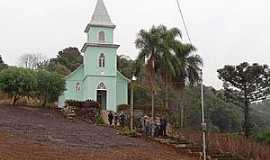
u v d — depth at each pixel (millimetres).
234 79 69438
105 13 62469
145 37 53375
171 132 35031
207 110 80562
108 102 59625
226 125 83000
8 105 48594
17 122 34250
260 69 68188
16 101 50562
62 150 22531
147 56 53094
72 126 35812
